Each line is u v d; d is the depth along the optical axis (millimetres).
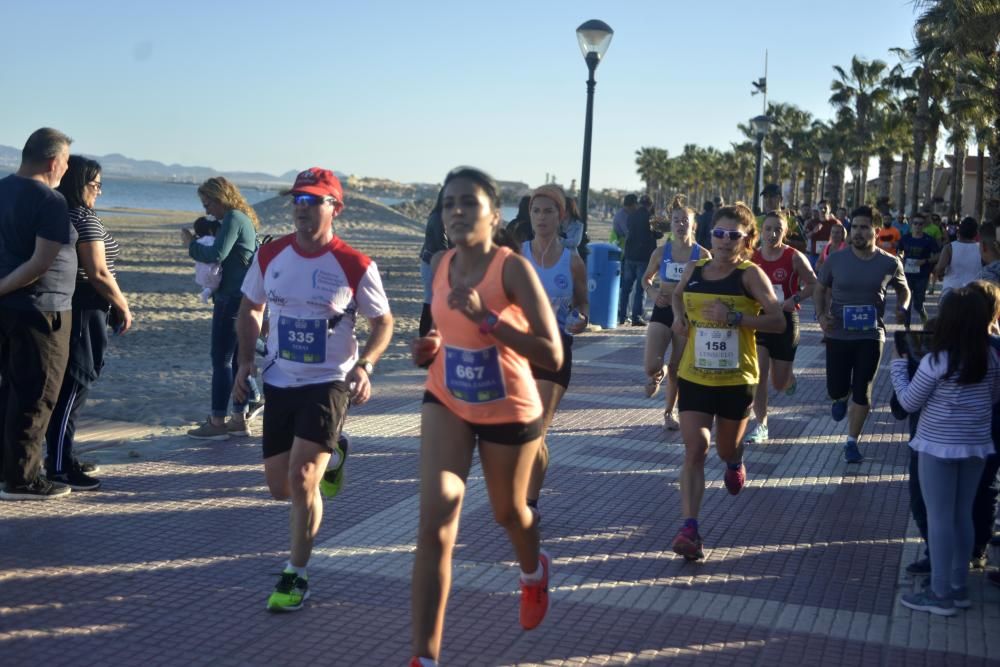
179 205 146125
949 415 4852
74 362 6438
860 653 4410
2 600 4715
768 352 8180
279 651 4270
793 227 16938
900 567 5512
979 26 28344
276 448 4770
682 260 8039
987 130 38969
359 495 6578
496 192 3777
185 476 6930
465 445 3838
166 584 4988
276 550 5523
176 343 13711
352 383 4656
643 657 4301
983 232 7207
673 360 8484
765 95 30141
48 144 5938
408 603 4828
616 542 5797
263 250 4863
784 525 6199
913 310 17188
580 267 5875
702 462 5512
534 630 4547
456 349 3781
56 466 6477
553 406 5680
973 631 4676
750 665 4258
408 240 55625
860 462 7770
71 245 6105
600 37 14781
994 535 5891
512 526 4043
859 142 64750
